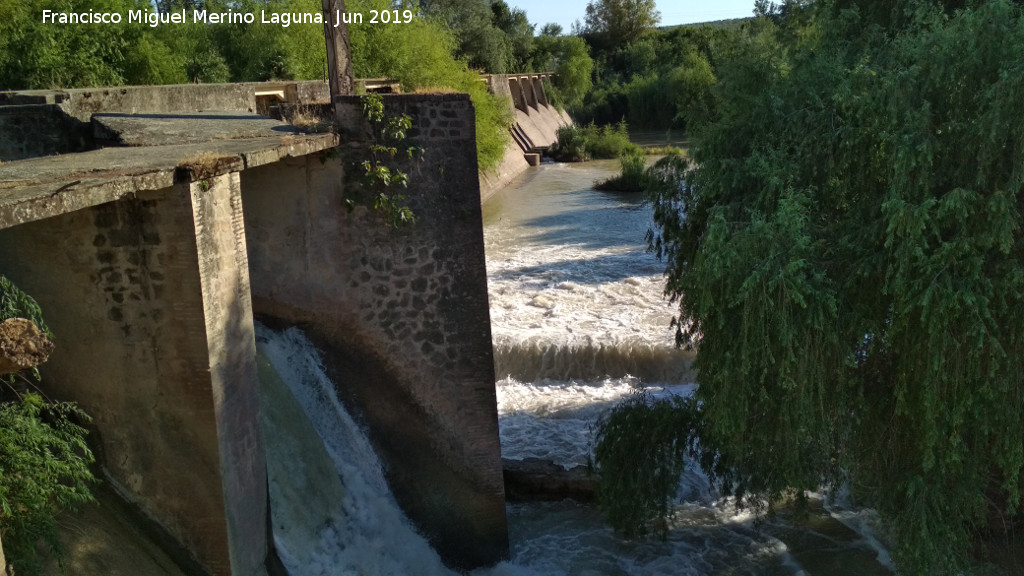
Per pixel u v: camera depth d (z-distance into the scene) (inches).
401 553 434.6
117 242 296.2
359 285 448.1
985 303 327.6
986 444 373.4
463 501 466.9
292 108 464.1
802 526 516.7
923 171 342.0
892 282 351.3
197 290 295.0
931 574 387.9
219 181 309.3
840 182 397.1
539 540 514.9
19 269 305.4
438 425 461.1
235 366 323.3
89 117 482.6
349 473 438.0
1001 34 347.6
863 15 461.7
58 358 313.4
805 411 370.9
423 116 433.7
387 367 454.6
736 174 410.0
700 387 428.1
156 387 307.1
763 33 474.3
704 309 384.2
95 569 284.4
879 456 405.7
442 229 445.4
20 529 240.5
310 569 380.8
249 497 335.9
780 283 354.9
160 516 321.4
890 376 398.6
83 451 312.8
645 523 510.6
